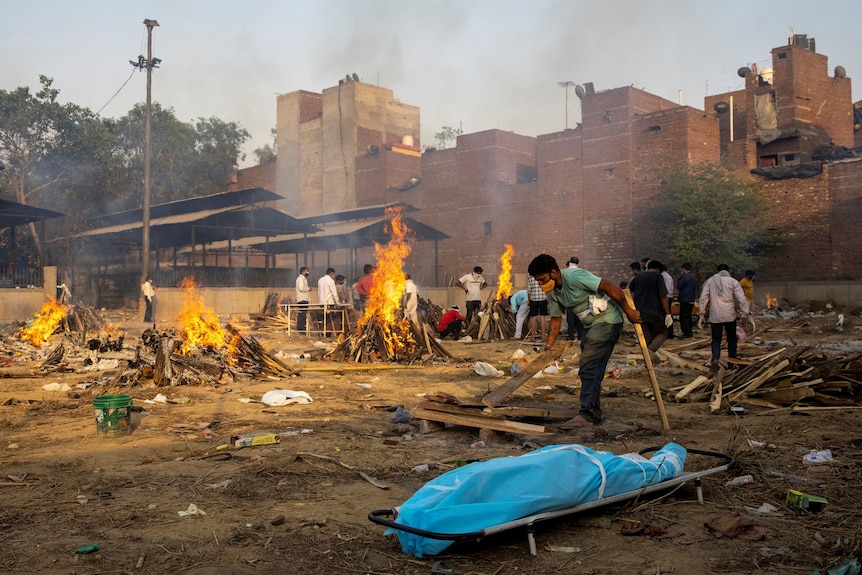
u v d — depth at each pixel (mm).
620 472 4809
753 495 5250
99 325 21859
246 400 9883
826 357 10047
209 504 5172
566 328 21750
